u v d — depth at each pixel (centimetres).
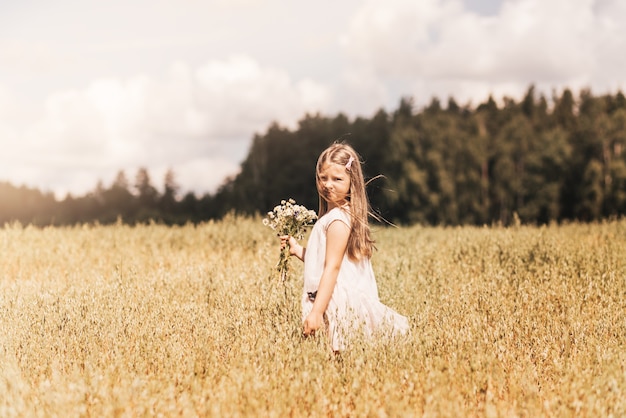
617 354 348
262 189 6550
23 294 521
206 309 467
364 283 389
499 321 418
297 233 419
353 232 381
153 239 1004
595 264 643
